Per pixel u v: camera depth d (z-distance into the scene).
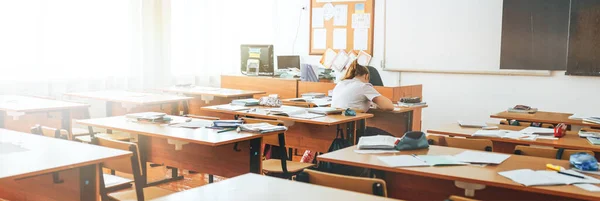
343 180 2.21
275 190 1.96
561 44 6.27
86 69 6.48
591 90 6.16
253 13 8.55
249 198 1.85
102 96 5.66
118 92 6.16
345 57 7.89
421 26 7.21
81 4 6.37
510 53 6.54
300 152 6.04
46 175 2.65
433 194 2.63
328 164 3.51
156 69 7.31
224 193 1.91
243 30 8.52
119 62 6.84
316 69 6.67
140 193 2.88
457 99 7.03
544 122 4.61
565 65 6.28
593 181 2.25
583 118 4.57
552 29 6.30
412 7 7.27
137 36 7.03
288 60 7.67
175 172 4.89
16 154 2.56
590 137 3.56
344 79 5.02
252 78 7.18
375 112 5.55
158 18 7.30
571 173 2.37
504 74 6.66
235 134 3.37
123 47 6.88
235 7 8.39
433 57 7.15
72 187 2.54
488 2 6.68
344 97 4.84
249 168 3.42
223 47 8.27
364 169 3.27
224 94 5.99
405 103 5.41
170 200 1.82
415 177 2.67
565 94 6.32
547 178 2.29
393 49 7.48
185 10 7.65
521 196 2.38
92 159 2.46
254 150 3.40
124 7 6.84
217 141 3.10
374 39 7.65
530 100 6.53
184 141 3.31
